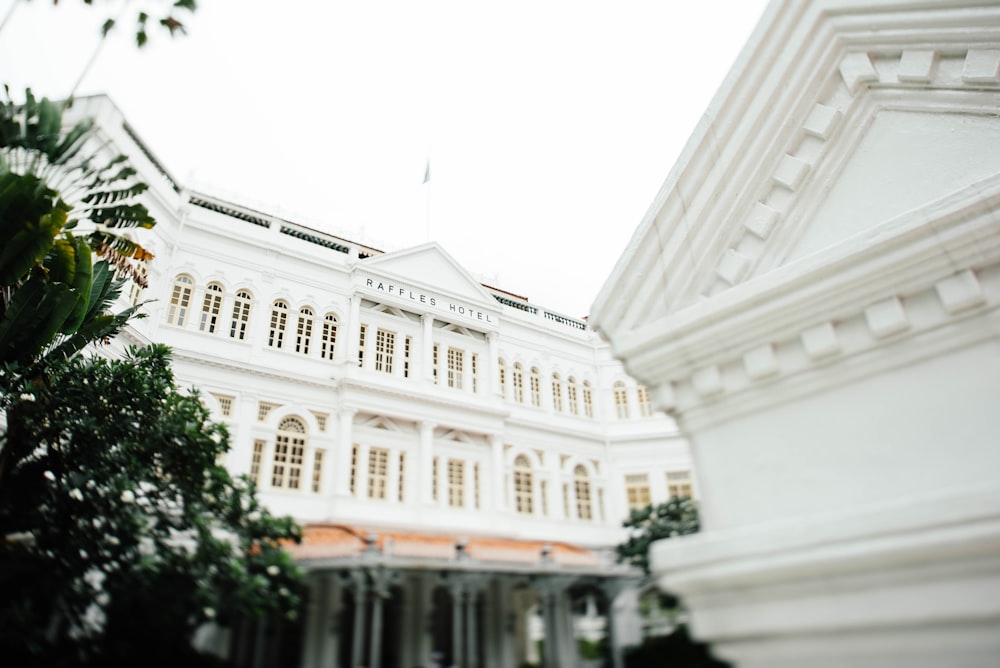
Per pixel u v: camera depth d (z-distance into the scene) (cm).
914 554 214
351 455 1528
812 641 235
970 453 260
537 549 1106
